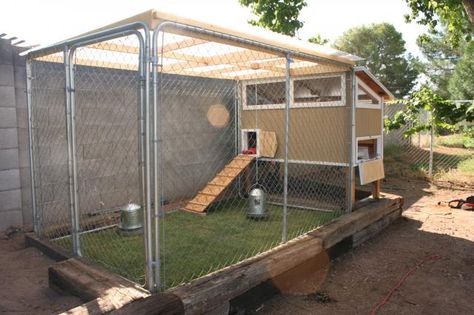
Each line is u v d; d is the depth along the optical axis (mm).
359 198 7105
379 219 5918
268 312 3557
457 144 16406
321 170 6945
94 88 5816
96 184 5922
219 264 3984
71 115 3766
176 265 3961
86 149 5766
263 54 4883
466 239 5574
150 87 2848
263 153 7035
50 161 5414
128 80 6262
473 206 7137
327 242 4539
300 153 6574
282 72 6344
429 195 8531
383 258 4914
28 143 5094
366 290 4008
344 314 3518
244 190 7613
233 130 7895
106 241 4695
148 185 2891
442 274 4383
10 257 4172
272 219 5895
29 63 4484
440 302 3725
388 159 12516
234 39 3420
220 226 5520
